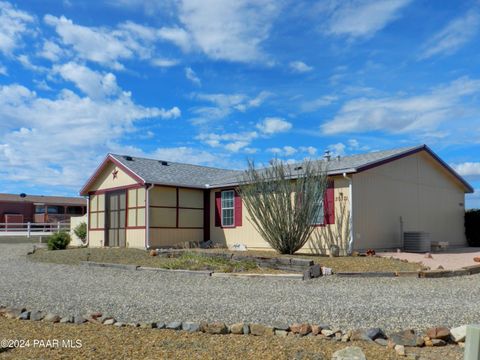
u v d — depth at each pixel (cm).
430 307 747
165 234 2019
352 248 1575
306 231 1551
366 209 1658
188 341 573
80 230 2428
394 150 1894
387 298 838
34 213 4831
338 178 1647
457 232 2139
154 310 763
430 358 513
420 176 1952
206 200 2180
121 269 1370
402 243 1792
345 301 813
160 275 1221
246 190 1623
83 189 2323
